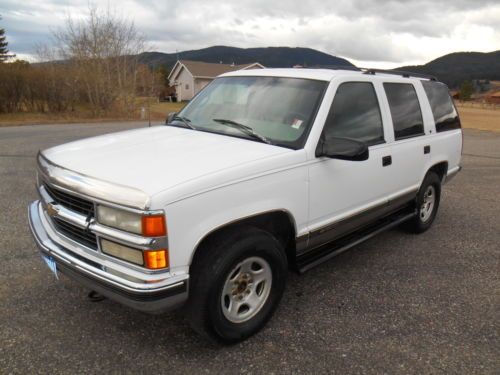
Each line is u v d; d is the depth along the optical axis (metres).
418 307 3.67
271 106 3.66
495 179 9.10
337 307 3.61
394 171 4.33
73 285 3.77
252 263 3.02
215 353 2.96
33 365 2.76
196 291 2.72
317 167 3.35
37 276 3.90
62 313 3.35
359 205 3.95
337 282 4.07
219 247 2.77
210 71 64.06
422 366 2.91
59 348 2.94
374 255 4.75
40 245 2.99
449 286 4.07
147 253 2.44
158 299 2.50
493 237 5.45
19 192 6.58
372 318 3.47
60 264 2.84
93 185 2.59
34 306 3.43
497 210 6.68
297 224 3.29
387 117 4.22
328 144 3.35
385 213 4.51
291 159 3.14
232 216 2.78
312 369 2.83
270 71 4.13
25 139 13.02
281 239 3.43
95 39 27.58
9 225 5.10
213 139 3.39
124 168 2.74
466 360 2.99
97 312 3.38
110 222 2.54
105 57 27.89
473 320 3.50
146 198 2.39
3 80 23.11
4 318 3.25
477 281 4.20
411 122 4.68
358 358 2.96
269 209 3.01
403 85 4.64
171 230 2.47
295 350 3.02
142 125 20.84
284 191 3.11
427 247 5.04
